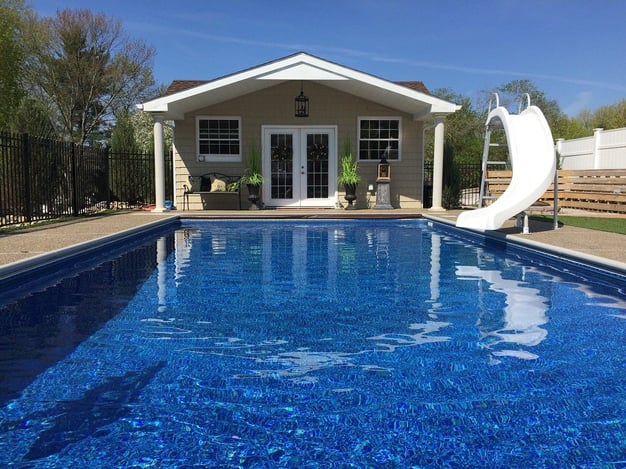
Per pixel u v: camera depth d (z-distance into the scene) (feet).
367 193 48.03
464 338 11.26
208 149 47.34
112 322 12.51
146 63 106.73
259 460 6.35
